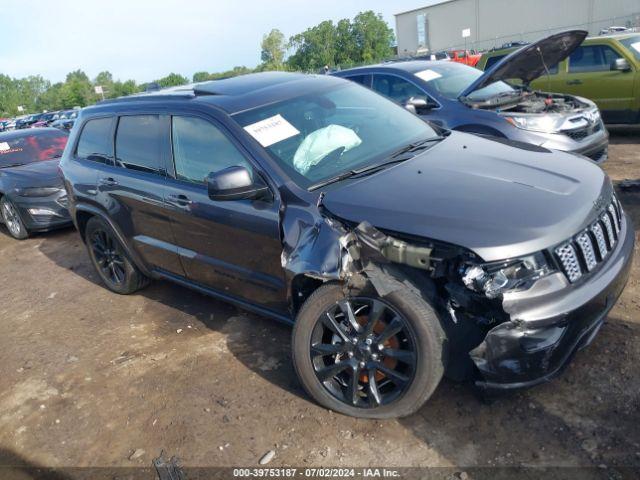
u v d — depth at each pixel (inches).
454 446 109.3
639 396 113.3
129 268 200.2
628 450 101.4
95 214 195.5
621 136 368.5
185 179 156.2
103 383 153.7
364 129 153.5
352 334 116.4
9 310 217.5
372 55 2554.1
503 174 123.0
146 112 171.0
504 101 265.7
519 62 261.4
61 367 166.4
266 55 2706.7
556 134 243.0
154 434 129.0
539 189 115.0
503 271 100.7
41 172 317.7
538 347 101.8
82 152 201.0
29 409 148.0
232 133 142.3
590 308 105.0
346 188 124.4
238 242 142.1
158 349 166.7
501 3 1772.9
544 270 102.0
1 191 315.6
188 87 176.9
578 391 117.8
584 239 107.3
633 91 339.3
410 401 112.1
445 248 105.0
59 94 3762.3
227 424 127.3
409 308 107.4
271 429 123.1
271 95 156.2
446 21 1939.0
